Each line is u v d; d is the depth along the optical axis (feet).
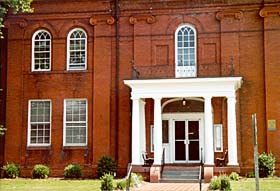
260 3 95.96
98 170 94.02
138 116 91.86
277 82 94.22
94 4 101.76
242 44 96.27
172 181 86.89
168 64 98.02
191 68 97.35
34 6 103.19
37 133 101.71
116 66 99.86
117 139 98.12
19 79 102.89
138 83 91.50
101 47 100.78
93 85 100.27
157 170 87.71
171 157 98.32
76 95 100.68
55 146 100.17
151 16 99.40
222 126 95.66
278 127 93.30
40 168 95.81
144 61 98.84
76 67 101.81
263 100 94.58
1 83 104.01
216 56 96.94
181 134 98.89
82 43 102.22
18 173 97.60
